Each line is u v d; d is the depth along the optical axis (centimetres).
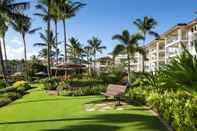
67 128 1046
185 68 665
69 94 2231
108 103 1645
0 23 3912
